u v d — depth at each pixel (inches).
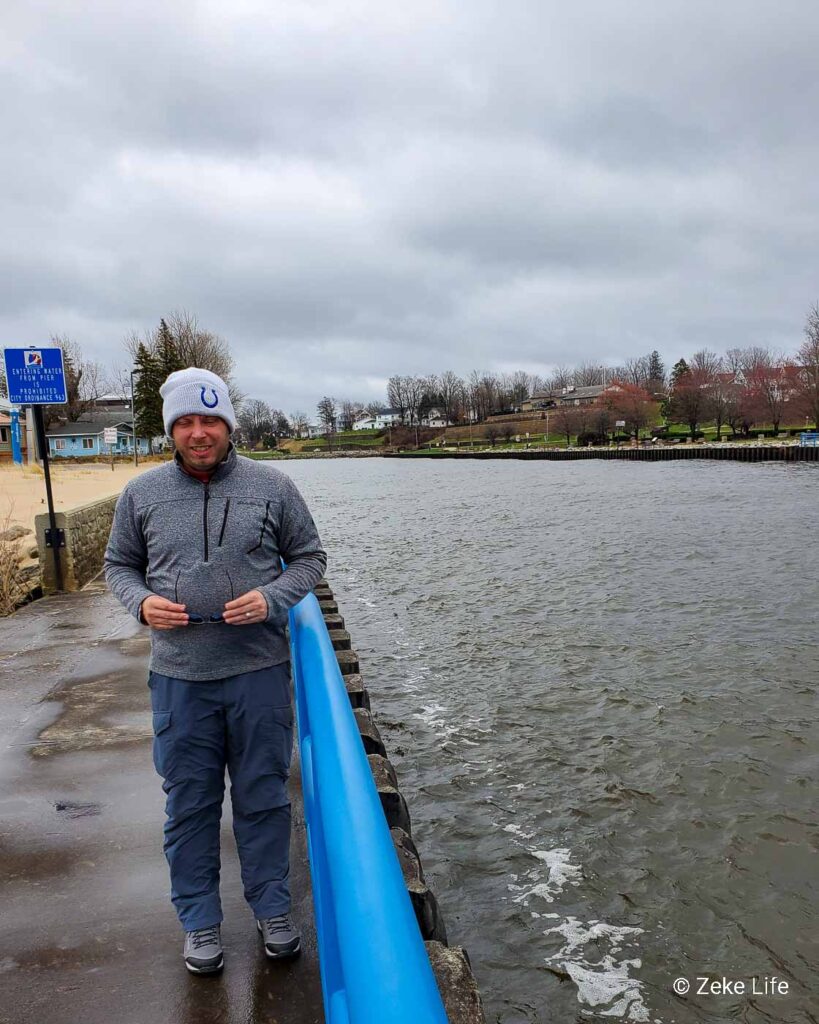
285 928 100.3
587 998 195.6
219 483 93.7
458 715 370.6
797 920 221.1
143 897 120.0
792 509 1160.8
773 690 390.0
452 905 232.1
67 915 115.0
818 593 590.2
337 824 66.8
